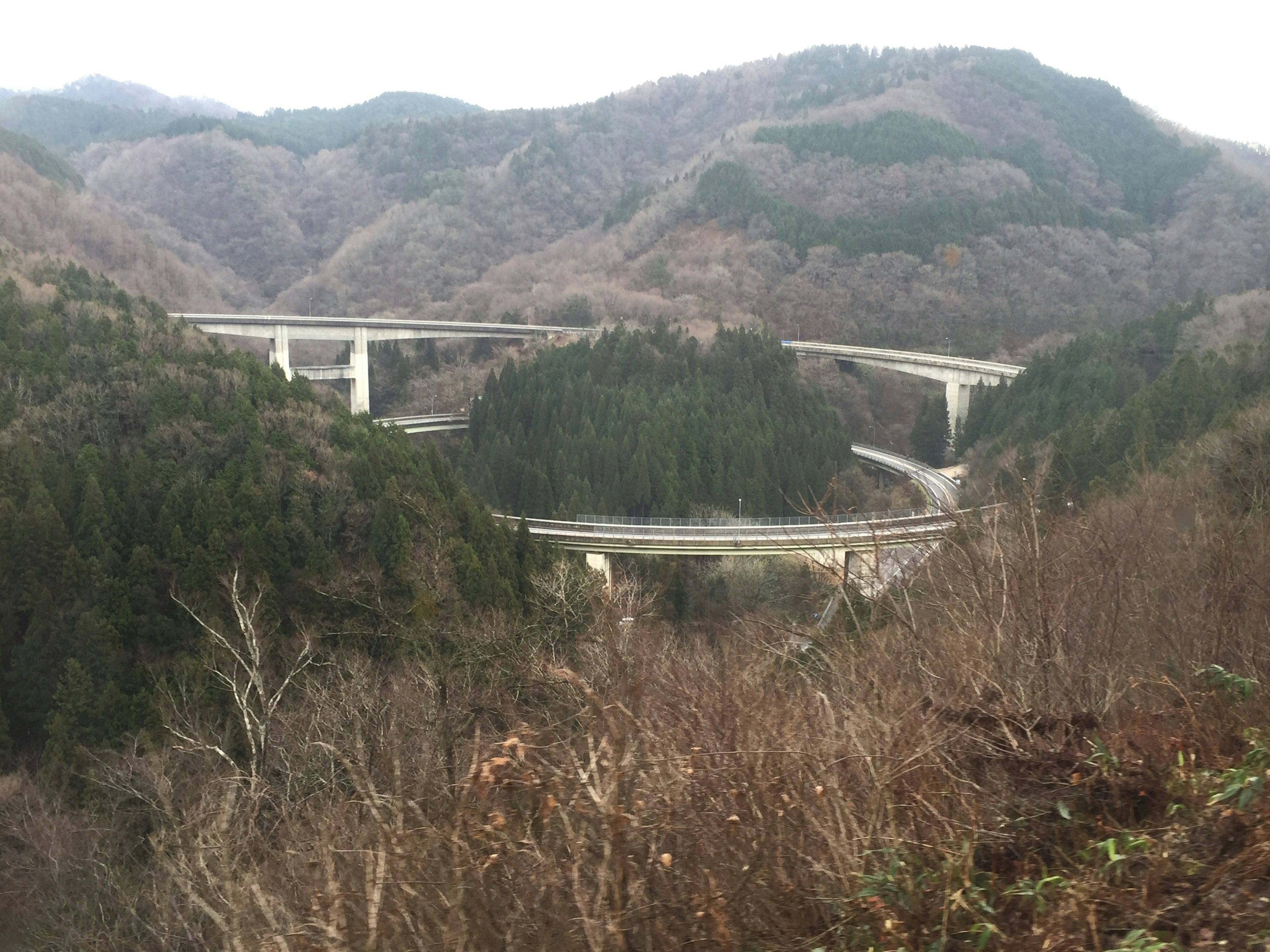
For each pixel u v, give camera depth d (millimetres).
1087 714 4762
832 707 4656
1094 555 7145
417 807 3506
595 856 3334
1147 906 3324
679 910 3238
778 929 3275
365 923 3184
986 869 3916
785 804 3520
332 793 6371
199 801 11492
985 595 6031
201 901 3596
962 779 4219
